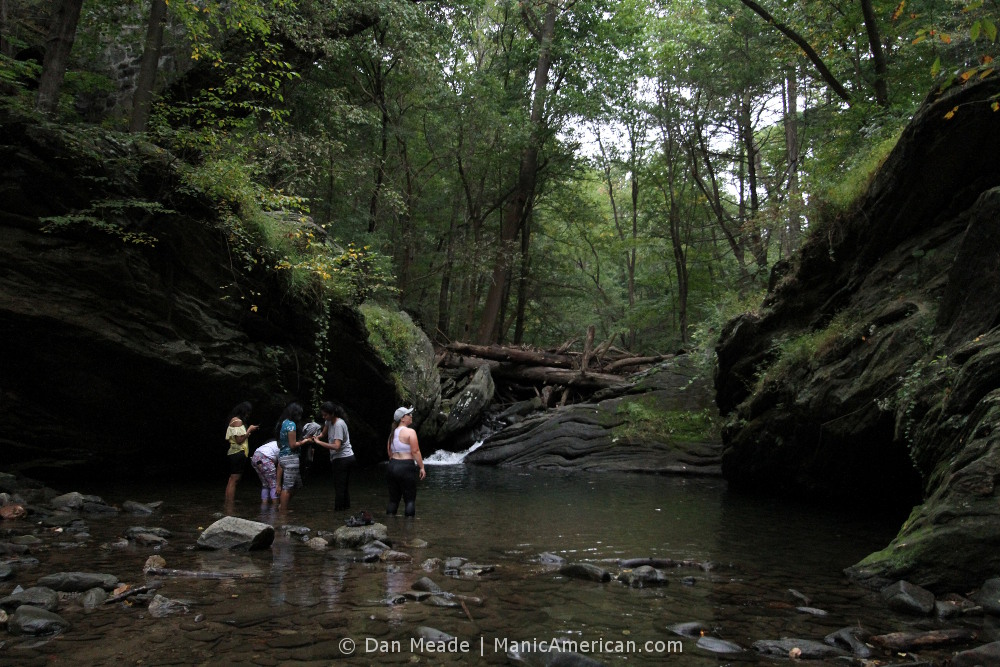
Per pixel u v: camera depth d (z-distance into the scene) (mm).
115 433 10312
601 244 34688
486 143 23953
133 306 9648
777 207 11867
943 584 5027
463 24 21719
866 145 12359
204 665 3334
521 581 5328
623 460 15977
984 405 5645
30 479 9008
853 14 13992
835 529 8359
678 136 26453
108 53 16203
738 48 22844
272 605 4398
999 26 8453
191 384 10477
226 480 11562
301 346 12312
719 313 16125
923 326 8102
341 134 17859
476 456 17500
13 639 3629
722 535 7859
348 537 6527
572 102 27078
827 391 9539
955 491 5328
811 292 11328
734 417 12906
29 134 8703
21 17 14195
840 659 3678
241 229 10609
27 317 8742
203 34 11719
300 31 14781
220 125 12086
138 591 4520
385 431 15516
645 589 5203
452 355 21375
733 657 3701
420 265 27516
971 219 7184
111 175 9305
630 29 27281
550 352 23656
